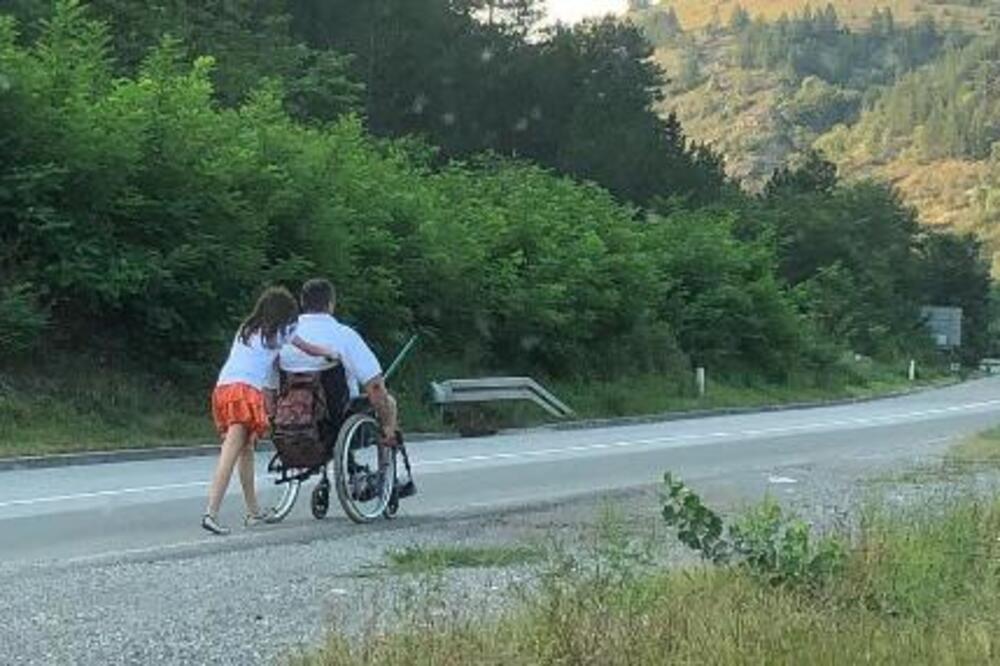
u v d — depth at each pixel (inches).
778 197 4475.9
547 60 3695.9
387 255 1475.1
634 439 1337.4
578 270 1876.2
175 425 1161.4
